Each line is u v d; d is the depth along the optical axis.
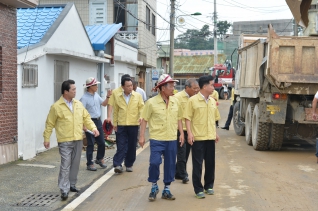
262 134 12.83
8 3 10.25
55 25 13.12
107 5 27.56
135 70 24.16
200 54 63.47
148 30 29.94
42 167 10.08
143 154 12.36
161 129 7.33
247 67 15.03
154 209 6.87
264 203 7.18
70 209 6.86
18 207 6.95
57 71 13.34
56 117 7.45
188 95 8.70
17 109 10.77
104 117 17.70
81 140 7.70
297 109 11.95
